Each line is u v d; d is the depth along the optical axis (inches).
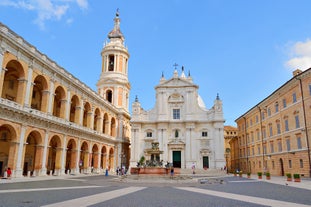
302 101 1424.7
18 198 521.3
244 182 1161.4
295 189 806.5
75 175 1534.2
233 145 3004.4
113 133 2418.8
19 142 1119.6
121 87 2581.2
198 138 2326.5
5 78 1371.8
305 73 1379.2
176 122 2359.7
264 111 2004.2
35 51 1273.4
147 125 2411.4
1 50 1029.8
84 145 1806.1
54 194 605.0
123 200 526.3
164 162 2261.3
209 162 2260.1
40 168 1269.7
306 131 1382.9
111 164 2337.6
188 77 2551.7
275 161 1791.3
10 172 1051.3
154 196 600.4
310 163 1344.7
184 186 922.7
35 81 1456.7
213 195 634.2
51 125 1365.7
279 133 1739.7
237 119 2726.4
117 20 2837.1
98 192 675.4
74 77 1642.5
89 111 1878.7
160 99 2444.6
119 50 2655.0
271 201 530.9
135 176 1234.0
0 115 1011.9
